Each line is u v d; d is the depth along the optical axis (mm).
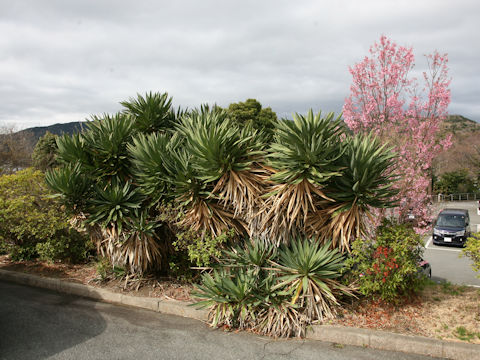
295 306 4996
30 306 6125
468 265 13617
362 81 8914
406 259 5207
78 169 6555
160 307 5980
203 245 5746
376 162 5367
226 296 5297
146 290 6539
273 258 5660
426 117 9008
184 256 6547
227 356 4316
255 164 6012
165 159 6043
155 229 6805
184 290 6430
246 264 5660
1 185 8117
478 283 10852
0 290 7078
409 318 4996
